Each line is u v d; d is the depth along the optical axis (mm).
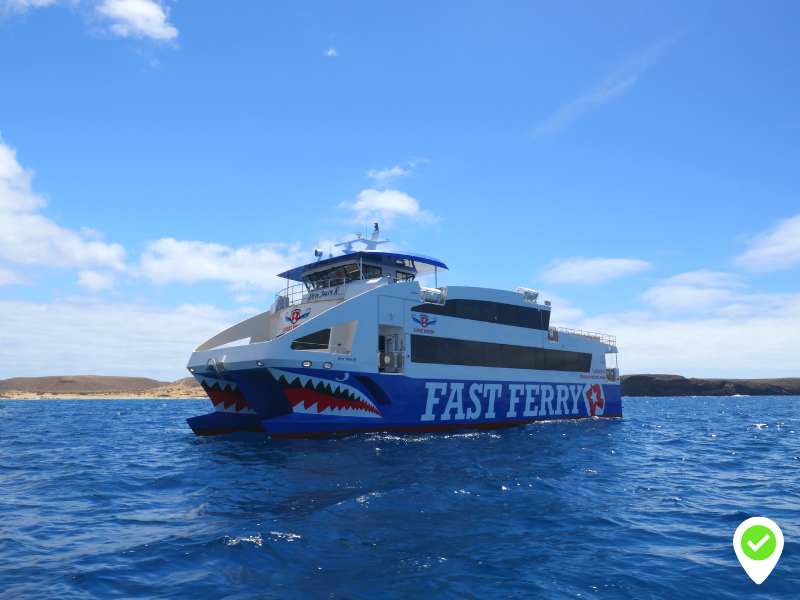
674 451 18109
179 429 28797
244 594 5391
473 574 6043
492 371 24141
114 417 43438
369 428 19703
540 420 26516
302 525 7918
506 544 7176
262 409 21094
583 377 29891
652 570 6258
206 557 6496
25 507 9453
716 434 25703
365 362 19625
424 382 21312
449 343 22531
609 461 15148
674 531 7938
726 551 6992
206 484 11367
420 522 8172
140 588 5551
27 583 5676
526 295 26625
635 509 9336
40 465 14719
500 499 9812
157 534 7559
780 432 27828
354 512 8719
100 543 7156
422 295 21859
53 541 7281
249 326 23500
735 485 11844
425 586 5660
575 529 7969
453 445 17766
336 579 5832
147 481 11961
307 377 18281
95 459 15883
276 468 13234
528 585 5734
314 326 18469
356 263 22703
